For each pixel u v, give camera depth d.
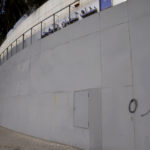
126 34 5.50
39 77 9.20
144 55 4.98
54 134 7.64
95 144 5.84
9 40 20.77
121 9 5.76
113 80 5.64
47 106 8.30
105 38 6.09
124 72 5.38
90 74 6.42
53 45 8.51
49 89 8.33
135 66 5.14
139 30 5.19
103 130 5.66
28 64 10.40
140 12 5.24
